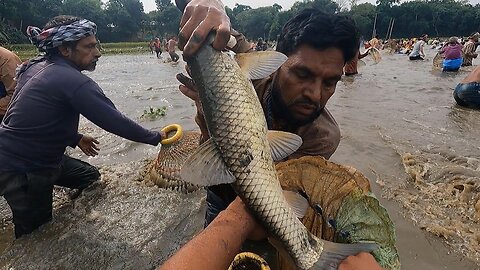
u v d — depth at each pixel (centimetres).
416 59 712
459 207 126
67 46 120
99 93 120
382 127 216
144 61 825
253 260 59
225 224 52
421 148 182
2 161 112
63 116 119
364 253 51
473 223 117
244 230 52
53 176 122
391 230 58
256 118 49
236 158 48
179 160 125
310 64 63
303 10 69
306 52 63
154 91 350
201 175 47
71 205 133
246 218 53
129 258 106
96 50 128
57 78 115
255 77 51
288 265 63
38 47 120
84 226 121
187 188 131
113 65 717
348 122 227
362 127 216
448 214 122
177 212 127
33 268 103
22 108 114
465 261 99
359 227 60
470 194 134
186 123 224
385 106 271
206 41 48
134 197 136
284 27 71
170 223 121
